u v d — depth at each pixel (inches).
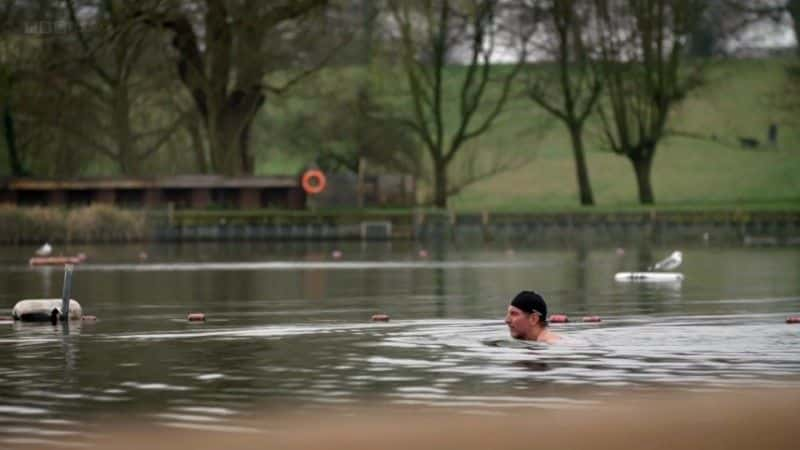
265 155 5172.2
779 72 6181.1
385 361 810.2
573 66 4950.8
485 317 1163.9
